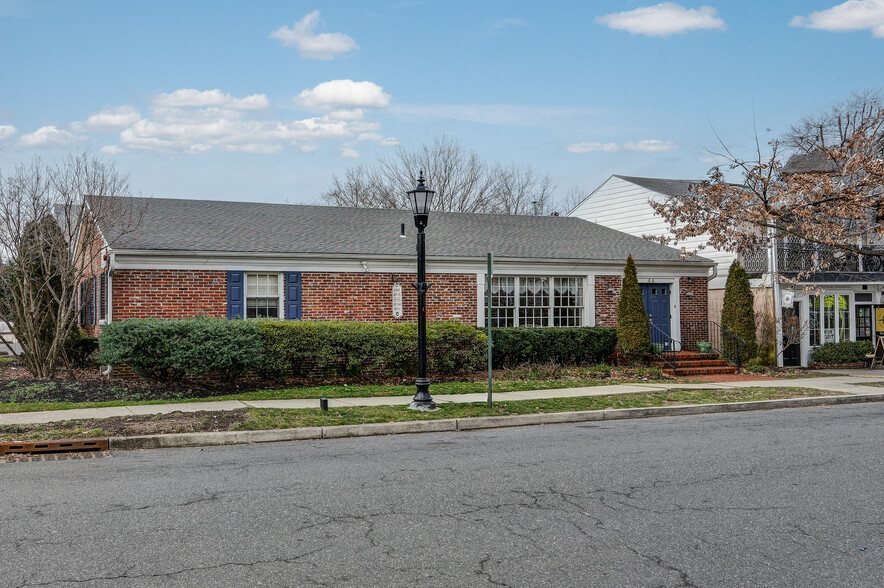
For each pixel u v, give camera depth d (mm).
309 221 22516
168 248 17875
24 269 16766
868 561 5664
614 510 7055
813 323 25297
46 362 17141
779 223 22297
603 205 31656
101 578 5180
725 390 17250
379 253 20109
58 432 10828
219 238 19312
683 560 5645
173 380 16531
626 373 20234
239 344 16000
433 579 5211
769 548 5945
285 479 8336
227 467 9062
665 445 10719
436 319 21078
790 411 15164
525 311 22438
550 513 6934
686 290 24406
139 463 9359
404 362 18203
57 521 6566
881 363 25047
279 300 19375
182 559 5578
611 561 5609
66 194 17156
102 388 15453
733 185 21328
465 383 17656
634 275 21766
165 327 15547
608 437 11531
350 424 12062
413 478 8398
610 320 23375
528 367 20531
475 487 7961
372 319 20234
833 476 8578
